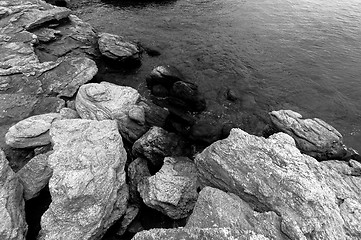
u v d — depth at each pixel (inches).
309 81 980.6
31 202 605.9
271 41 1175.0
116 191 582.9
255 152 552.4
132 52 1016.2
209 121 835.4
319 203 460.1
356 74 1015.0
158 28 1250.6
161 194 613.9
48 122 716.7
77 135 638.5
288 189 481.4
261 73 1007.0
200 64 1039.6
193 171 685.3
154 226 621.0
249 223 456.8
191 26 1267.2
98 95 792.3
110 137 643.5
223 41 1166.3
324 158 690.8
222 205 487.5
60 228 502.3
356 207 497.4
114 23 1282.0
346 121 847.7
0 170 529.3
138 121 782.5
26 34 1009.5
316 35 1225.4
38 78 883.4
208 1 1514.5
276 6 1472.7
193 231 424.8
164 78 913.5
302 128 719.1
